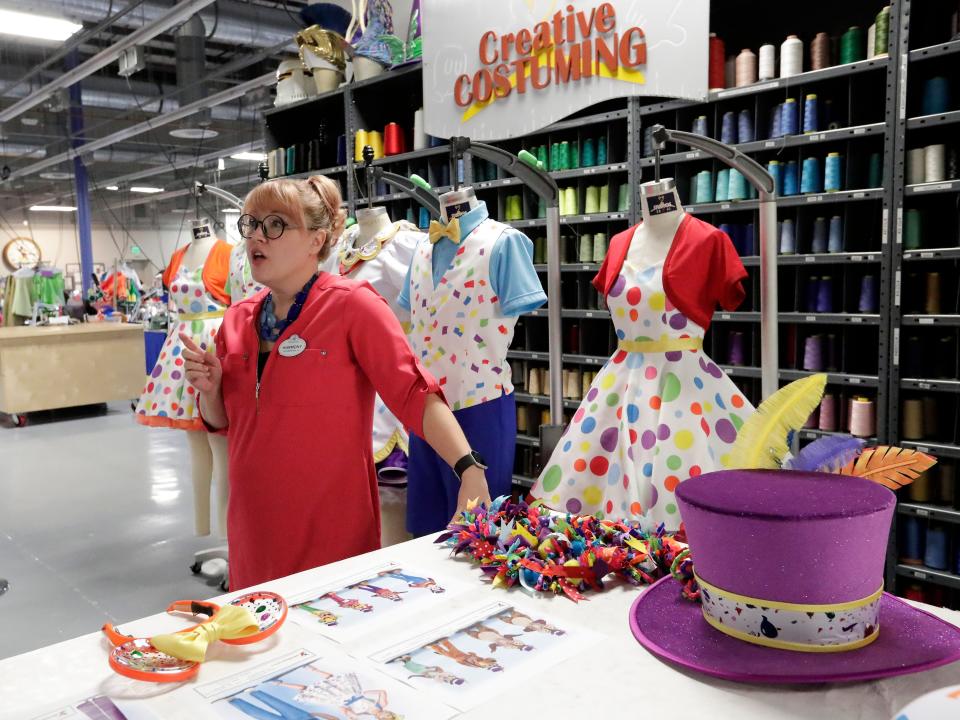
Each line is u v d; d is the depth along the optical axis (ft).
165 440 22.95
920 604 3.24
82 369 27.09
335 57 15.93
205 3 22.95
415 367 5.24
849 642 2.77
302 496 5.47
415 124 14.46
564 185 13.26
